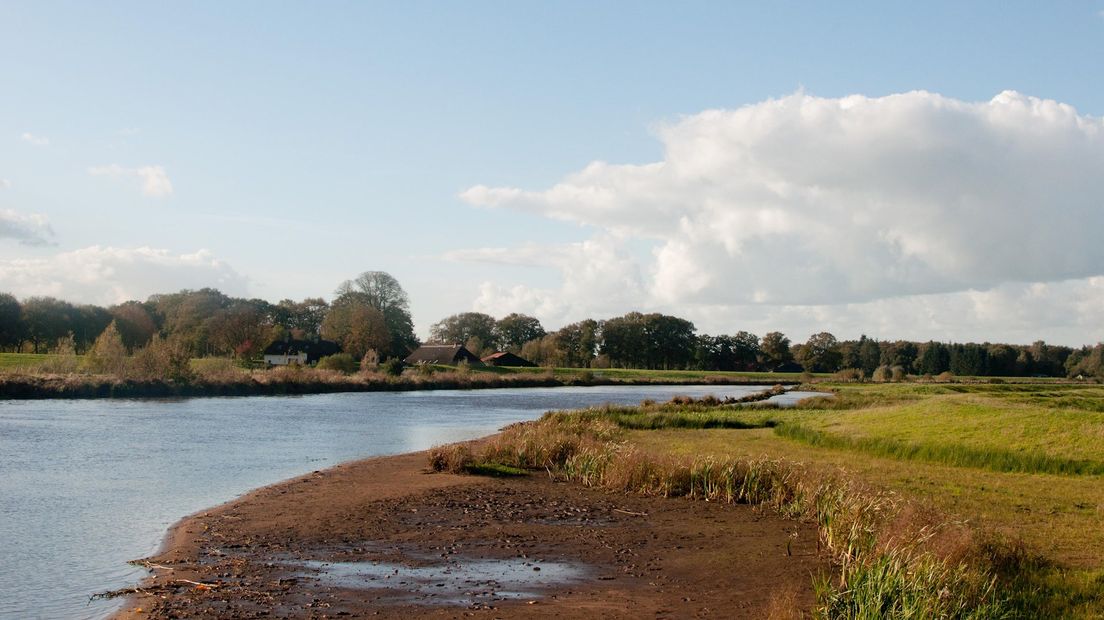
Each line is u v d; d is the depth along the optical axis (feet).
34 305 353.31
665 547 53.78
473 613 38.75
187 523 57.47
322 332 424.05
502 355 485.97
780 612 37.04
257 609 38.45
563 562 49.34
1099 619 35.88
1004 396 210.18
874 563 39.88
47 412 142.92
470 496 70.95
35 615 37.24
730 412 172.04
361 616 37.81
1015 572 43.39
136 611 37.83
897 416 126.82
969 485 77.30
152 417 140.15
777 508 67.36
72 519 58.18
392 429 137.08
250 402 189.47
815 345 643.04
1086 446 93.40
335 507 64.59
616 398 264.11
